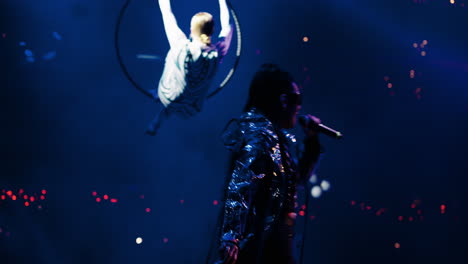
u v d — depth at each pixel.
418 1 8.52
